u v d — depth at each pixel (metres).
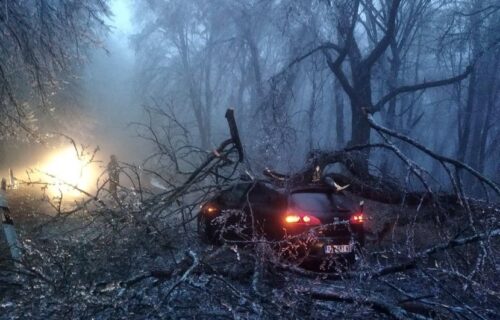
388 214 9.66
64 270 5.26
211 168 8.88
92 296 4.83
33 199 10.42
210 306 5.24
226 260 6.62
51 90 16.16
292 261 7.40
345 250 7.36
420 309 5.34
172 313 4.93
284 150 11.98
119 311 5.00
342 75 20.92
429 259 7.15
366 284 5.88
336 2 19.77
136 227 6.54
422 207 9.57
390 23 20.61
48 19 13.66
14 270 5.64
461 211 8.22
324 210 7.58
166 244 7.02
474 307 5.30
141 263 6.45
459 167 7.65
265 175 9.51
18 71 14.15
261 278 5.68
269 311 4.99
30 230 7.59
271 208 8.07
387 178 10.58
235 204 8.94
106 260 5.87
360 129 21.06
